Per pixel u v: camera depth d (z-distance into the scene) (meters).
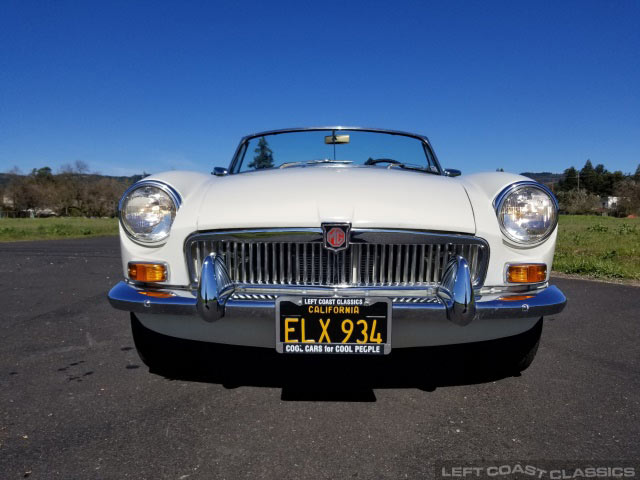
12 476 1.43
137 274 2.04
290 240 1.86
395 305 1.81
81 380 2.22
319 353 1.81
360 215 1.87
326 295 1.83
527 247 2.01
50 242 12.20
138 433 1.71
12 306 3.86
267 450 1.59
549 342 2.86
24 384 2.17
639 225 19.48
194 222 1.96
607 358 2.57
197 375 2.28
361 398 2.03
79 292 4.52
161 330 2.05
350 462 1.52
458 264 1.85
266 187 2.13
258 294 1.89
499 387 2.16
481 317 1.87
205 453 1.57
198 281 1.96
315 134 3.18
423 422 1.81
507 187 2.04
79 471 1.46
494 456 1.57
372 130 3.21
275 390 2.11
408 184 2.18
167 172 2.27
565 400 2.02
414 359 2.51
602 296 4.32
